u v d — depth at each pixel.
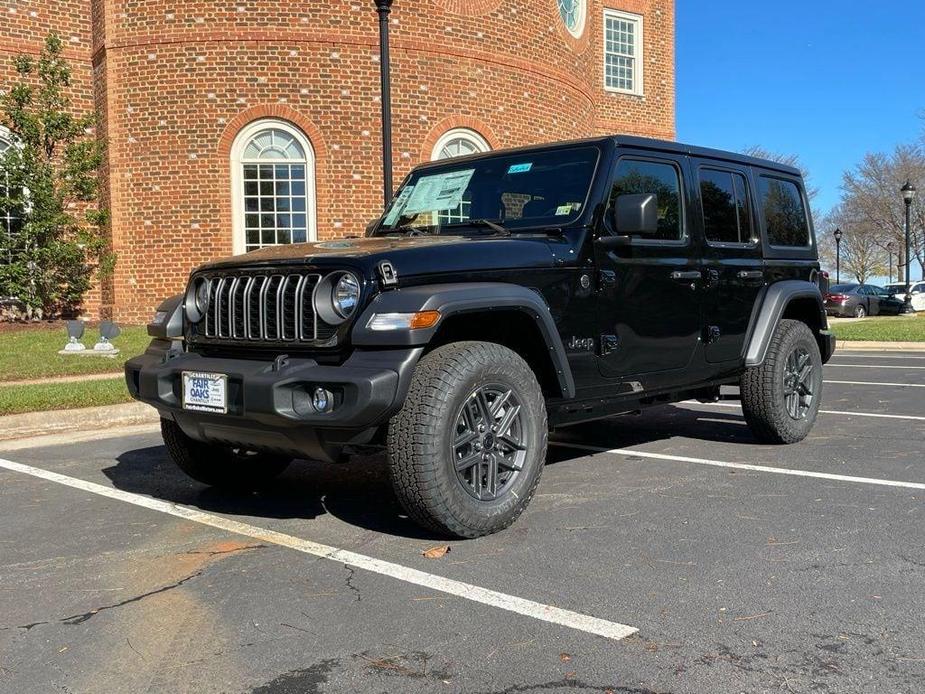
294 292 4.01
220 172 15.37
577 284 4.66
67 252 15.10
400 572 3.71
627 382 5.08
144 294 15.62
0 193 15.34
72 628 3.17
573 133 19.02
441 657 2.87
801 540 4.09
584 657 2.85
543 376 4.64
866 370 12.34
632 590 3.45
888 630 3.04
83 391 8.65
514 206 5.10
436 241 4.40
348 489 5.34
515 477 4.22
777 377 6.22
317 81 15.42
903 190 30.61
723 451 6.32
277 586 3.57
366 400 3.66
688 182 5.53
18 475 5.88
